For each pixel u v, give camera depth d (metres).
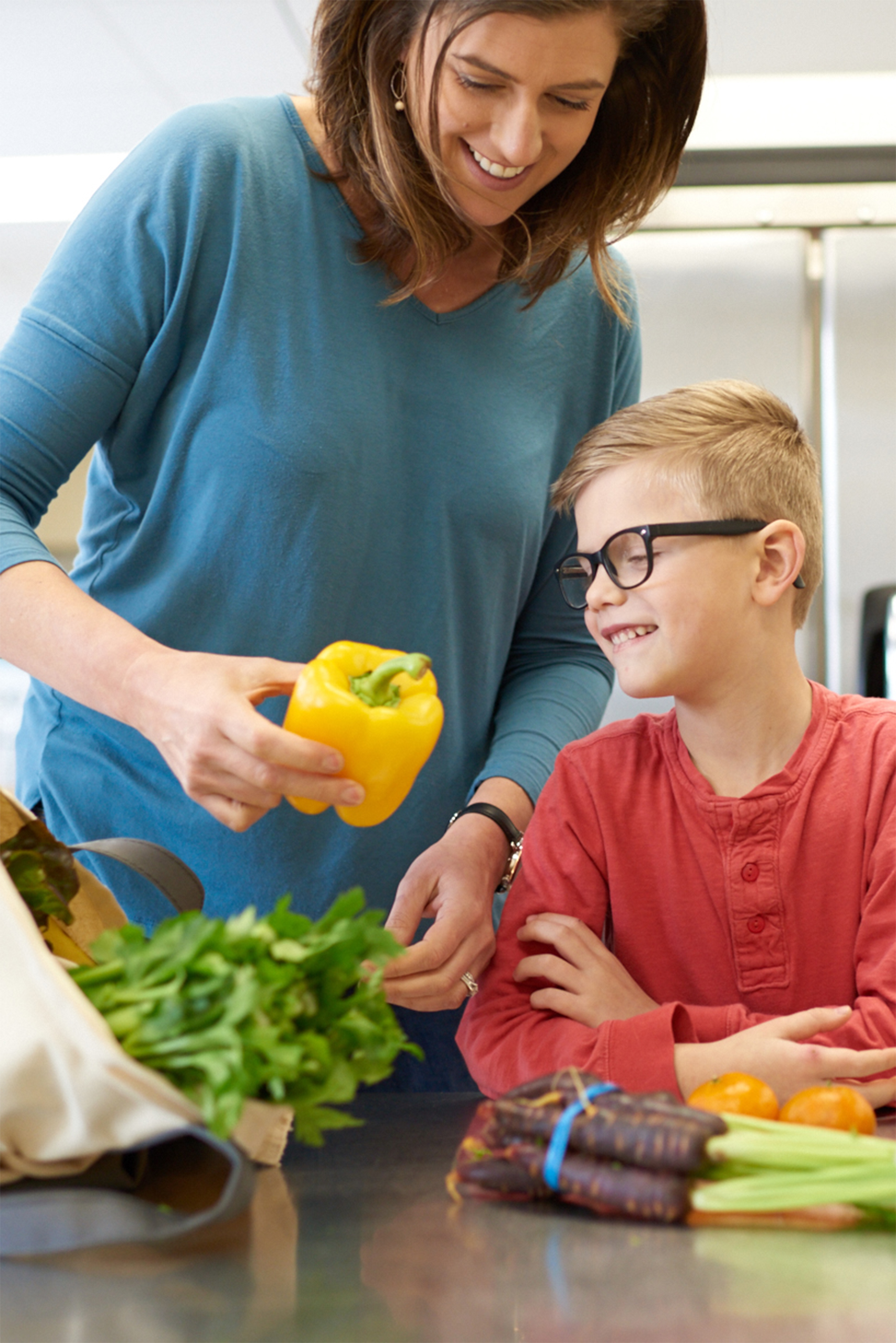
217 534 1.20
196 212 1.14
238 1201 0.59
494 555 1.30
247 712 0.86
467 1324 0.53
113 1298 0.57
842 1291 0.57
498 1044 1.07
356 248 1.22
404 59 1.07
